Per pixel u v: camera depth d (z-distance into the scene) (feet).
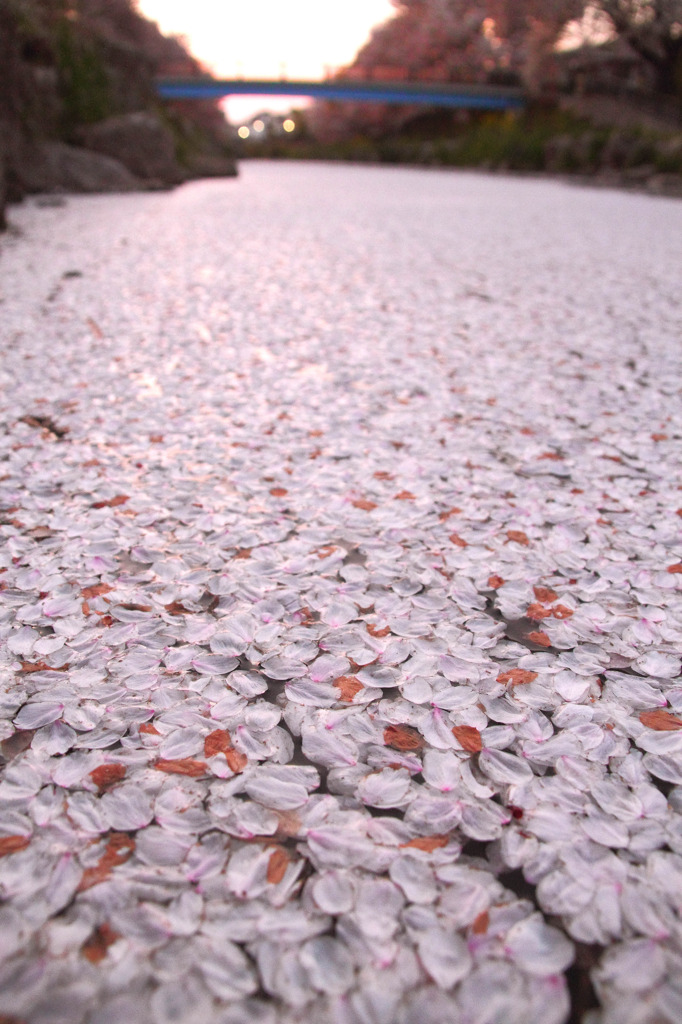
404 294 14.34
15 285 13.96
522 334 11.47
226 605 4.75
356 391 8.80
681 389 8.93
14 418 7.73
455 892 2.91
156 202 29.35
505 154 61.57
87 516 5.79
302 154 93.15
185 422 7.77
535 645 4.44
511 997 2.52
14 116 26.21
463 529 5.71
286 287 14.79
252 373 9.42
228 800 3.32
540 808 3.31
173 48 88.43
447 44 88.84
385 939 2.71
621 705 3.93
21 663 4.18
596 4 63.05
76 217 23.72
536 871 3.00
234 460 6.88
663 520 5.85
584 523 5.81
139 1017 2.45
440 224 25.76
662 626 4.60
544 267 17.48
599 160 51.52
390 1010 2.48
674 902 2.87
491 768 3.52
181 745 3.62
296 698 3.95
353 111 98.43
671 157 44.70
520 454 7.10
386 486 6.40
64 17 35.91
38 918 2.77
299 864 3.02
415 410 8.22
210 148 58.39
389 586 4.98
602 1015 2.49
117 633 4.44
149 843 3.10
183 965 2.61
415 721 3.82
